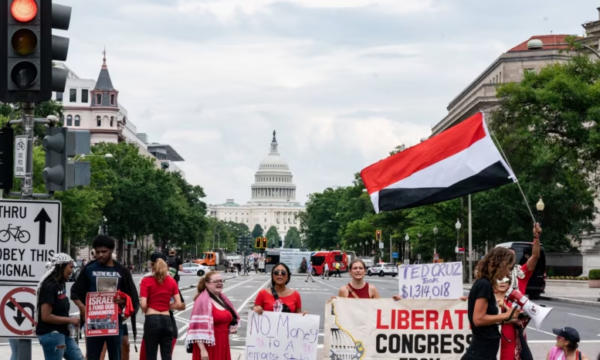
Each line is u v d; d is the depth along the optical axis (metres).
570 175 54.22
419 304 13.82
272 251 144.62
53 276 13.11
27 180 13.09
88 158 94.75
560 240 88.75
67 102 186.75
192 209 146.38
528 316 11.92
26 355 13.15
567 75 49.31
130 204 114.69
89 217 89.94
